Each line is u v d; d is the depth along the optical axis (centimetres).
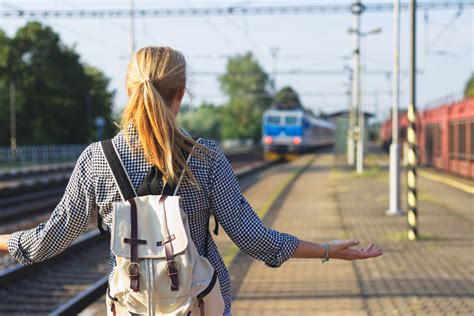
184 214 214
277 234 228
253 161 4722
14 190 2072
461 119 2700
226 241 1108
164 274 207
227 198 222
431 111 3606
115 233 209
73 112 6253
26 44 6034
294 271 830
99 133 5241
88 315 699
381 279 776
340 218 1390
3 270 864
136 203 211
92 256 1084
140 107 217
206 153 221
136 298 209
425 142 3862
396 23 1345
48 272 948
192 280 213
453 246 1007
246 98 10875
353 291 716
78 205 224
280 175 2992
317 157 5125
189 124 9294
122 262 208
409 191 1078
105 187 220
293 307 651
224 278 236
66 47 6316
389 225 1264
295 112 4597
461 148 2706
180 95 230
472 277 782
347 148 4278
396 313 623
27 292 833
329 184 2408
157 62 223
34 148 4422
